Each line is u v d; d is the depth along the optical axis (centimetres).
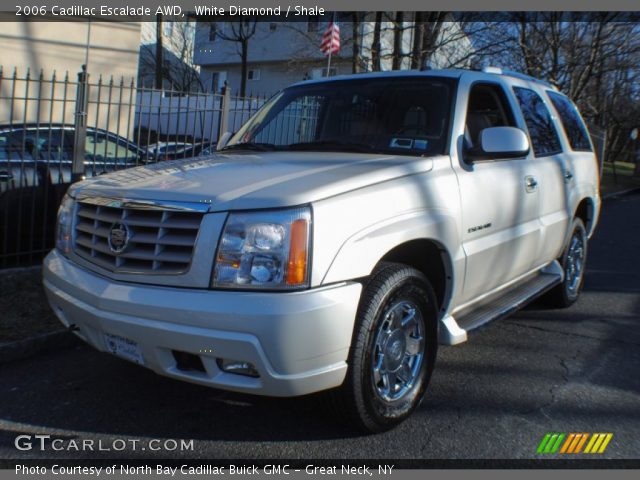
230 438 329
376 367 321
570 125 582
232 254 281
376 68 1447
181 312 280
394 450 319
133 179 343
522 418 358
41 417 349
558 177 509
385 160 360
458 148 387
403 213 328
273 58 3216
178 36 3703
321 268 284
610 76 2698
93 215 333
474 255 385
